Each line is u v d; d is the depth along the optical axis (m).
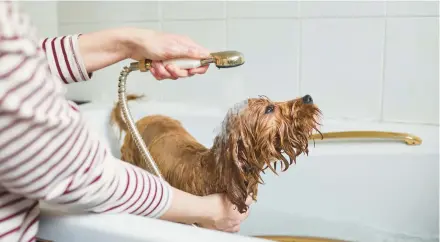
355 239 0.86
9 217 0.48
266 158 0.62
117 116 0.98
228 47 1.20
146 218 0.53
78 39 0.70
